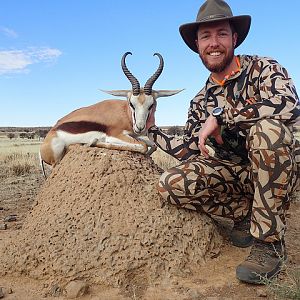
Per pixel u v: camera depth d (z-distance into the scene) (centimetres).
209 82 162
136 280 143
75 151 185
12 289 142
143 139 211
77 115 209
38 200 179
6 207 298
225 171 156
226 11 148
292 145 135
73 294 135
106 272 142
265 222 137
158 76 224
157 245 149
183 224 158
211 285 140
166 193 156
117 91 228
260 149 133
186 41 167
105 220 154
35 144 1536
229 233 177
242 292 133
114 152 177
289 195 142
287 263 151
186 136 170
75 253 146
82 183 168
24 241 157
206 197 158
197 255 154
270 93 138
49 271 146
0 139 2358
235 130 140
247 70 151
